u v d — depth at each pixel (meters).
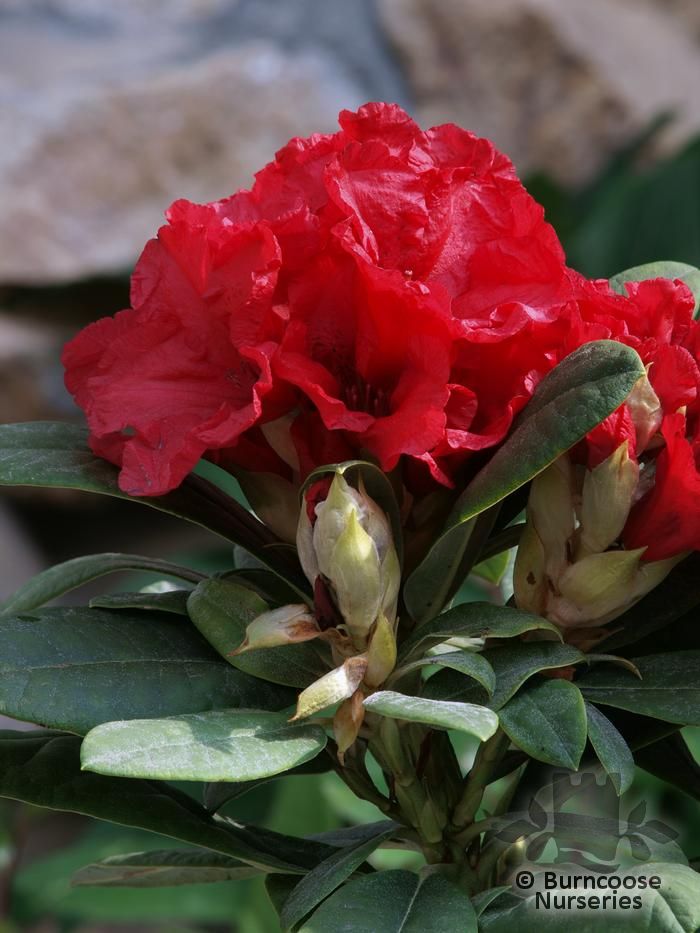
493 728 0.72
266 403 0.77
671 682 0.78
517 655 0.77
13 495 2.82
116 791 0.80
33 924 1.82
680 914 0.73
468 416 0.77
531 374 0.77
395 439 0.76
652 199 2.20
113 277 2.69
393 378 0.78
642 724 0.82
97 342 0.81
